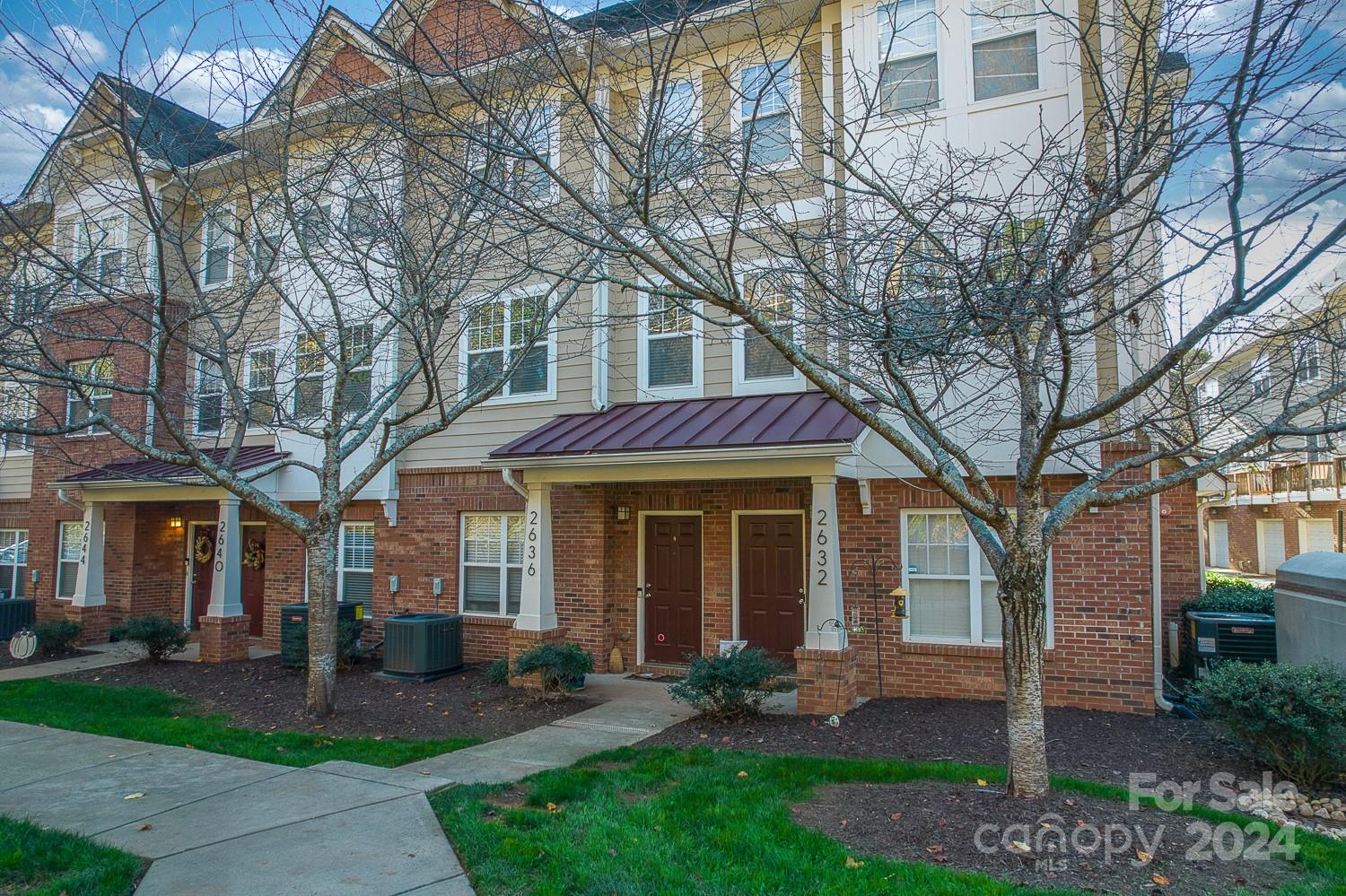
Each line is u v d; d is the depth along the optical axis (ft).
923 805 18.72
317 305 42.24
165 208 42.96
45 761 24.18
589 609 39.14
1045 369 19.24
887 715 28.99
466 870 15.88
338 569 46.65
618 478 34.04
